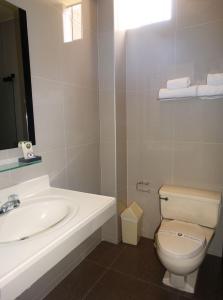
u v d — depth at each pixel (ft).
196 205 5.62
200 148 6.03
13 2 3.90
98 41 6.23
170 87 5.67
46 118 4.76
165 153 6.51
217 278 5.42
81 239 3.14
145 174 6.91
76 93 5.60
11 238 3.36
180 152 6.30
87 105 6.03
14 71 4.00
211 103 5.75
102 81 6.35
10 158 4.06
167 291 5.06
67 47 5.19
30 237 2.80
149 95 6.48
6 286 2.10
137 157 6.95
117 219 6.80
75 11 5.36
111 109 6.34
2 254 2.44
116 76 6.20
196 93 5.38
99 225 3.58
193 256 4.43
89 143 6.23
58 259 2.74
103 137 6.60
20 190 4.14
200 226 5.56
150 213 7.05
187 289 5.01
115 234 6.87
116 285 5.26
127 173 7.19
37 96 4.50
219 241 6.13
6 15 3.82
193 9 5.63
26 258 2.37
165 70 6.16
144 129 6.70
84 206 3.68
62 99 5.16
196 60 5.75
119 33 6.18
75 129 5.65
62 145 5.27
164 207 6.04
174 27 5.90
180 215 5.86
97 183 6.70
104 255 6.38
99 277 5.53
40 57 4.50
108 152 6.59
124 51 6.54
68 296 4.95
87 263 6.05
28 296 4.54
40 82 4.54
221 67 5.51
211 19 5.47
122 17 6.28
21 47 4.08
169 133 6.37
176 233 5.05
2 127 3.88
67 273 5.62
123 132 6.81
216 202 5.39
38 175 4.66
